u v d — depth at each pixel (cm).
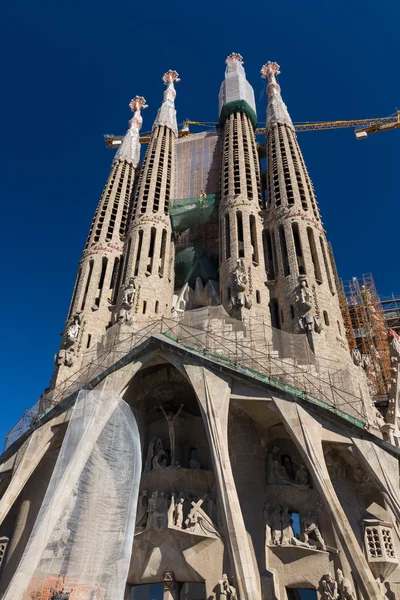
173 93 7512
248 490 3025
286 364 3425
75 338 4406
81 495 2970
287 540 2783
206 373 3138
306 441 2750
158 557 2967
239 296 4184
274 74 6981
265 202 5419
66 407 3503
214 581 2792
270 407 2981
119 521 2855
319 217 4800
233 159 5581
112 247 5312
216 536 2916
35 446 3412
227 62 7300
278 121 5788
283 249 4541
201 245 5959
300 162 5325
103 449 3136
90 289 4912
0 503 3088
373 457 2761
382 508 2891
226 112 6512
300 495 2978
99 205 5828
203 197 5459
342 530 2384
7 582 3156
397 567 2648
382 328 6431
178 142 6688
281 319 4156
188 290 5256
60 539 2764
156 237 5088
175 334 3606
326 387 3275
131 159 6544
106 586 2534
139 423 3625
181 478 3269
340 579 2534
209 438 2838
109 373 3453
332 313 3988
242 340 3522
